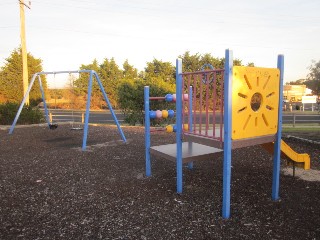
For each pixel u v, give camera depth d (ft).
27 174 14.85
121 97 39.83
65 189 12.46
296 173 14.55
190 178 13.88
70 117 72.74
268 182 13.07
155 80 42.78
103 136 27.81
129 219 9.34
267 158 17.72
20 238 8.17
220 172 14.87
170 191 12.03
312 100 106.83
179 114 11.41
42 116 42.06
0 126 35.68
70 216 9.64
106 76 110.01
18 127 35.58
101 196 11.53
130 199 11.15
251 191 11.89
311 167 15.71
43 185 13.03
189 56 93.25
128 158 18.38
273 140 10.57
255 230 8.47
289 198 11.07
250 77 9.37
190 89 13.79
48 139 26.35
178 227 8.71
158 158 18.38
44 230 8.64
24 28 48.26
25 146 22.80
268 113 10.14
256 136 9.93
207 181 13.37
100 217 9.52
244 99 9.34
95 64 114.21
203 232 8.38
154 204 10.60
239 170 15.12
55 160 17.90
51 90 85.40
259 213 9.70
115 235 8.28
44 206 10.56
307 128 39.75
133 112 39.29
